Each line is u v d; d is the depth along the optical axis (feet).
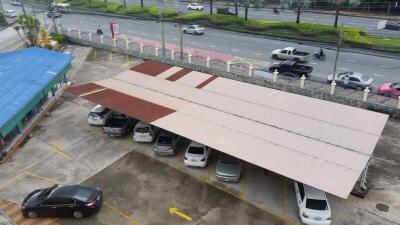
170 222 64.18
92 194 66.59
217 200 69.15
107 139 93.40
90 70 150.51
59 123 103.24
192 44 178.19
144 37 197.67
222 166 74.95
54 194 65.72
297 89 112.78
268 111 81.56
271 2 270.05
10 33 234.17
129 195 71.67
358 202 67.26
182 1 308.81
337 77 115.75
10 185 76.13
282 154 66.13
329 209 60.85
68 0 329.31
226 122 78.48
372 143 67.41
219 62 137.49
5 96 96.73
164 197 70.64
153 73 108.68
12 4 369.71
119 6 282.97
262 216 64.64
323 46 167.32
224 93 91.81
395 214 63.98
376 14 220.23
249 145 69.67
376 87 114.62
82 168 81.30
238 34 197.16
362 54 153.28
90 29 226.79
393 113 97.60
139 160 83.41
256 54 157.99
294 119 77.46
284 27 188.24
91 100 93.86
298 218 63.82
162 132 86.84
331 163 62.49
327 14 229.86
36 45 174.19
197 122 79.41
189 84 99.04
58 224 65.00
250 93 90.48
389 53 151.64
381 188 70.79
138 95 95.20
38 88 103.09
